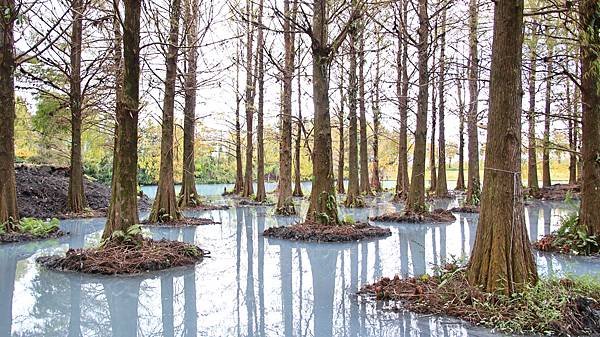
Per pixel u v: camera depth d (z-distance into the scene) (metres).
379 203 19.61
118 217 6.97
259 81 20.42
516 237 4.54
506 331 3.92
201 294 5.32
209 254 7.71
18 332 4.04
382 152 32.97
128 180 7.01
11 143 9.44
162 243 7.45
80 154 13.77
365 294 5.23
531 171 20.41
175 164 25.75
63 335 3.97
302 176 35.09
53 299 5.05
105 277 6.02
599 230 7.73
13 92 9.59
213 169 34.19
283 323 4.28
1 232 8.89
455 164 40.38
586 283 4.77
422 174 12.97
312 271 6.54
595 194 7.80
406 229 11.03
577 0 7.05
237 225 11.95
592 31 6.71
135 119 7.05
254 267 6.79
